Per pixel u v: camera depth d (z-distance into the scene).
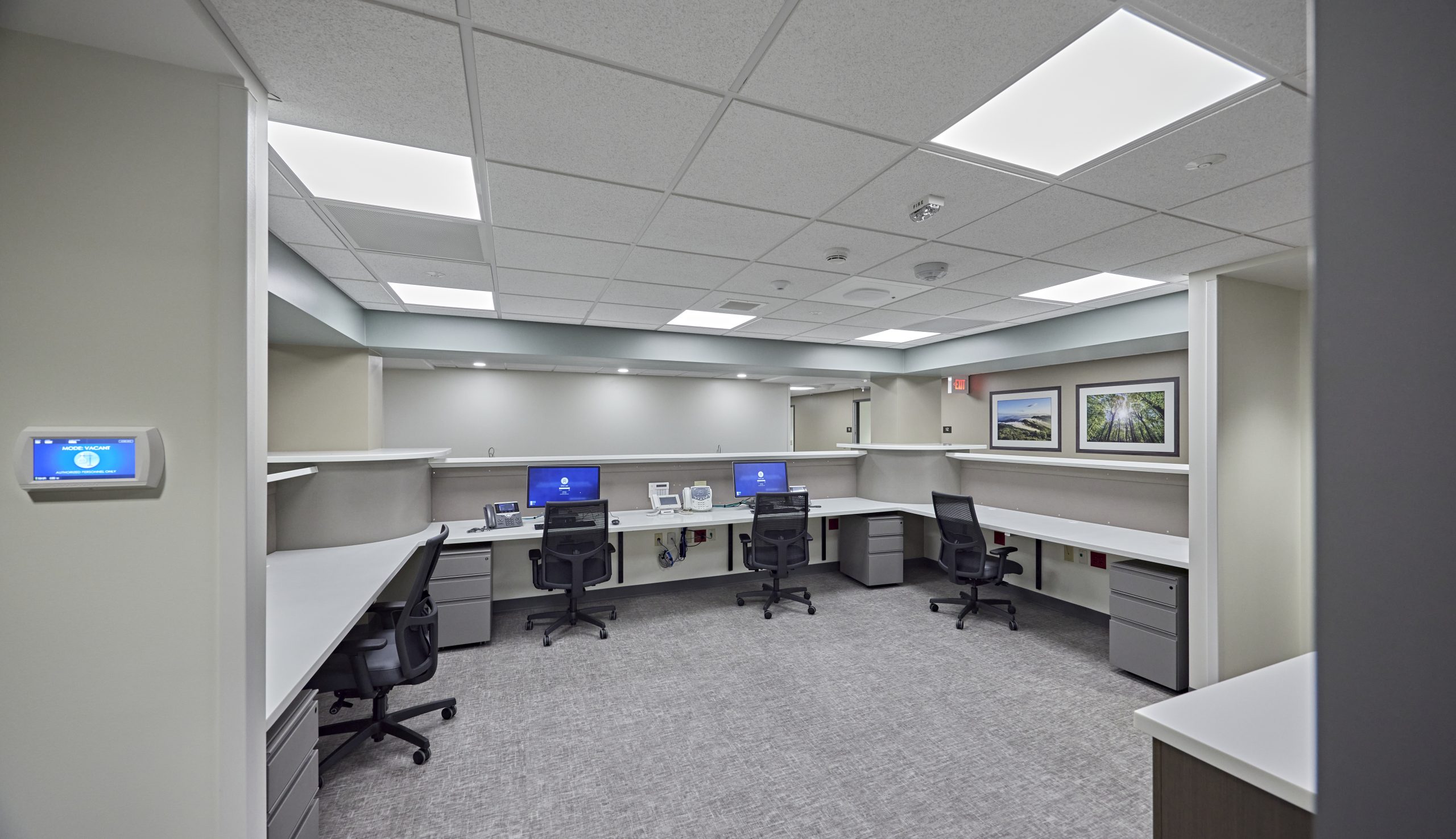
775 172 1.65
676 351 4.45
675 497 4.03
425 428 6.18
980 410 5.73
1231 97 1.25
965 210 1.92
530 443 6.54
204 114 1.08
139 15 0.94
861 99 1.28
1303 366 2.71
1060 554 3.64
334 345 3.41
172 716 1.05
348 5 0.97
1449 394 0.31
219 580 1.07
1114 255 2.38
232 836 1.07
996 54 1.12
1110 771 1.90
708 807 1.72
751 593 3.87
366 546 2.80
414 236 2.17
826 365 4.96
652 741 2.09
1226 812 0.84
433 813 1.70
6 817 0.98
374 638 1.94
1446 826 0.30
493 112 1.33
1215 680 2.38
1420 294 0.32
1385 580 0.33
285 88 1.22
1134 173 1.63
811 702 2.38
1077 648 3.00
